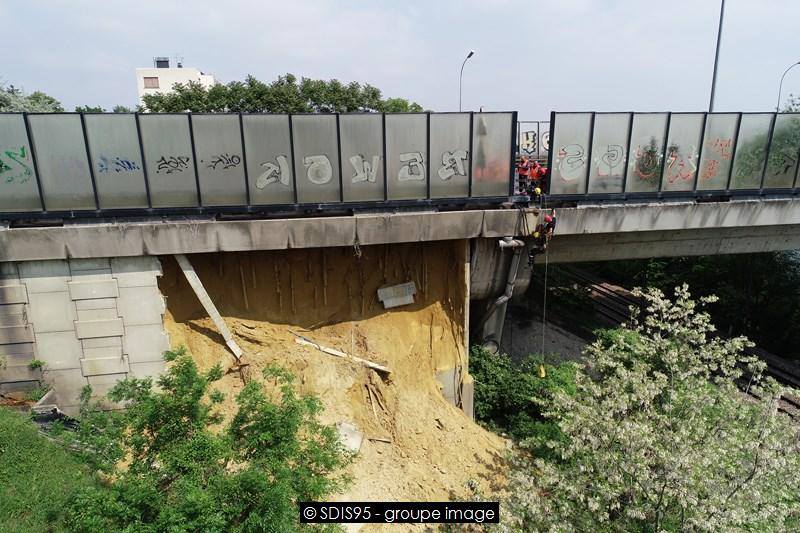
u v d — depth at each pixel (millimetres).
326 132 13039
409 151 13695
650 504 9375
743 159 16250
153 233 12172
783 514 8906
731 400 11180
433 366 15852
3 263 11789
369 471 12852
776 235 18641
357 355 14930
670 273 28594
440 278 15898
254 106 31547
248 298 14398
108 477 9641
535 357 19297
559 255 17297
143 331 12773
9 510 8586
